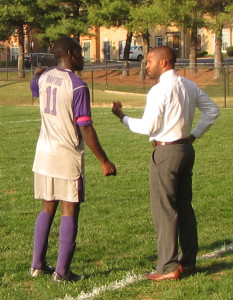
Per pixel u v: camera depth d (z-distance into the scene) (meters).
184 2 70.38
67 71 10.17
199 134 10.63
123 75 90.50
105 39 139.00
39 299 9.76
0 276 10.92
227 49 124.00
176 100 10.12
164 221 10.31
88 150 26.80
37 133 33.22
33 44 134.25
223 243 12.88
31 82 10.76
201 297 9.61
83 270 11.19
